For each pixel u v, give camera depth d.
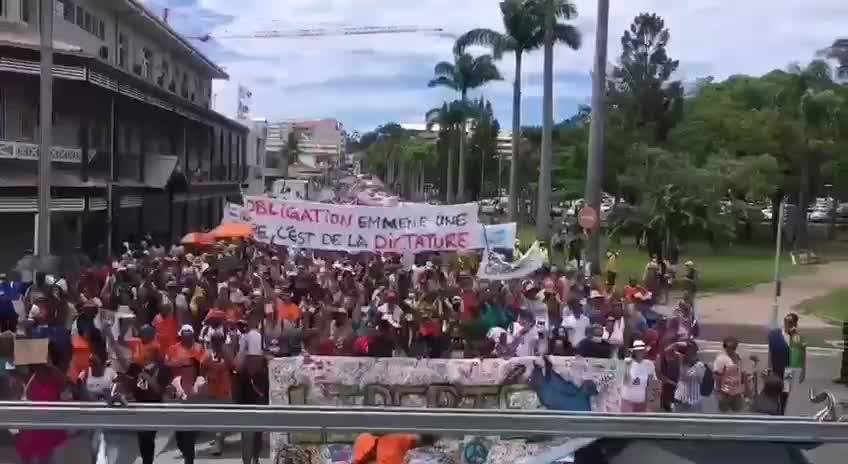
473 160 103.56
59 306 13.46
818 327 26.89
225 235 29.44
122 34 46.44
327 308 14.38
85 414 2.75
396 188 156.00
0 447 3.55
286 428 2.76
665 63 73.38
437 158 111.50
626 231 36.09
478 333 15.18
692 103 75.19
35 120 31.64
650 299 17.53
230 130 70.44
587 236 29.50
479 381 9.61
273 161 177.00
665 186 36.69
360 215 19.17
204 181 57.66
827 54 76.62
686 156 49.16
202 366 10.65
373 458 4.78
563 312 14.92
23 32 32.22
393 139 166.38
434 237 19.33
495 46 52.88
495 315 15.60
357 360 9.41
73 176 32.66
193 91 65.44
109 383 9.75
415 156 132.50
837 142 62.91
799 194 64.25
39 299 13.09
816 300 32.09
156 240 44.19
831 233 70.94
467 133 103.75
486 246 19.55
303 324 13.91
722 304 31.09
